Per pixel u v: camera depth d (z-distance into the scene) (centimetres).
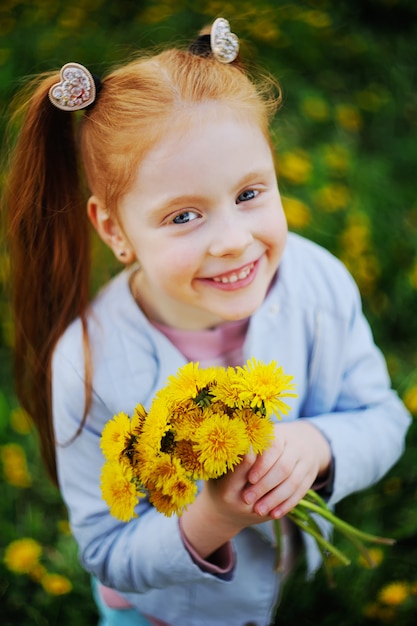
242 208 114
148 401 133
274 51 322
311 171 263
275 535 136
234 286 117
